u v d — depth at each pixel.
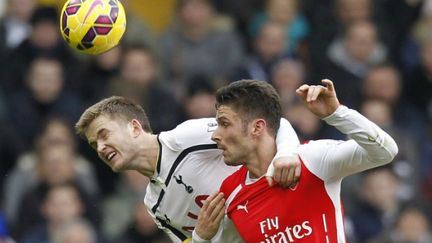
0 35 34.66
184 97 34.09
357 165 19.62
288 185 19.98
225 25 36.03
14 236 31.22
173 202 21.47
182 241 21.94
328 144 19.97
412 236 31.73
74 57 34.69
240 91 20.19
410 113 35.59
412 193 33.41
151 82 33.81
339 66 35.69
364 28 35.91
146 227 31.27
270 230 20.19
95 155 32.56
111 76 34.19
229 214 20.56
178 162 21.19
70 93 34.09
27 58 34.50
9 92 33.97
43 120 33.59
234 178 20.61
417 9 38.09
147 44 35.47
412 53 37.09
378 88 35.06
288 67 34.12
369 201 32.09
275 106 20.27
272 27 35.44
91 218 31.73
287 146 19.95
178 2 36.78
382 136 19.31
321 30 36.72
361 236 31.81
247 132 20.16
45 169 31.75
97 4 20.95
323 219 20.02
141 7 37.53
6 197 32.03
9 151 33.06
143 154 21.19
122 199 32.16
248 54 36.25
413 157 34.03
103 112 21.02
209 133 21.09
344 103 35.00
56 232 30.95
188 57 35.38
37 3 35.72
